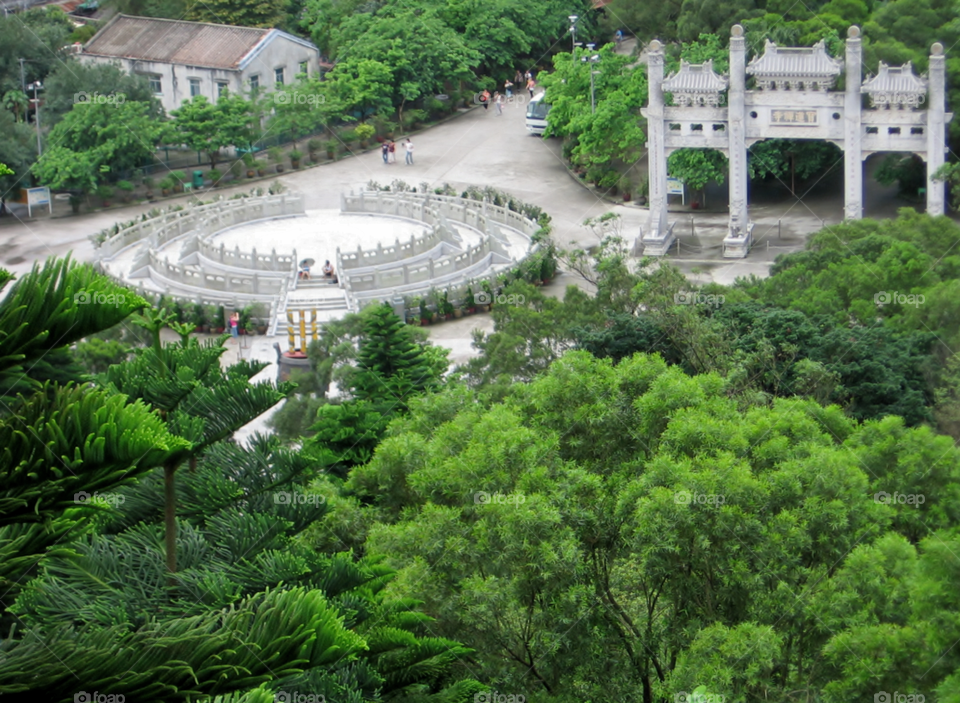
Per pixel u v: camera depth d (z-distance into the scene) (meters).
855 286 62.62
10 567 12.34
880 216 93.56
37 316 12.59
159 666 12.85
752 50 99.44
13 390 27.94
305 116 110.62
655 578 33.03
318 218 100.75
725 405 38.00
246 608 13.98
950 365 55.34
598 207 101.19
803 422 37.28
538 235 90.12
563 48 132.25
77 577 18.75
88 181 100.44
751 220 95.69
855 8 101.31
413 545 32.56
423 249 89.38
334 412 46.09
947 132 89.56
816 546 33.47
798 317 56.94
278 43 117.06
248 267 86.12
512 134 119.69
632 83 102.88
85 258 91.81
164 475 20.09
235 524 21.08
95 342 58.16
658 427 37.56
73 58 111.44
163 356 21.75
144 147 103.62
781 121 86.88
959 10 96.69
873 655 30.22
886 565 32.38
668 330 55.72
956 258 64.31
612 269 61.91
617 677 33.34
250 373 22.23
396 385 52.19
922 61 93.88
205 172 109.94
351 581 22.41
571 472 34.38
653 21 118.12
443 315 81.25
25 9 127.44
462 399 42.97
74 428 12.16
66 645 12.86
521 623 32.84
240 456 22.45
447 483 34.97
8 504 11.95
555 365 38.84
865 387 53.44
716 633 30.38
